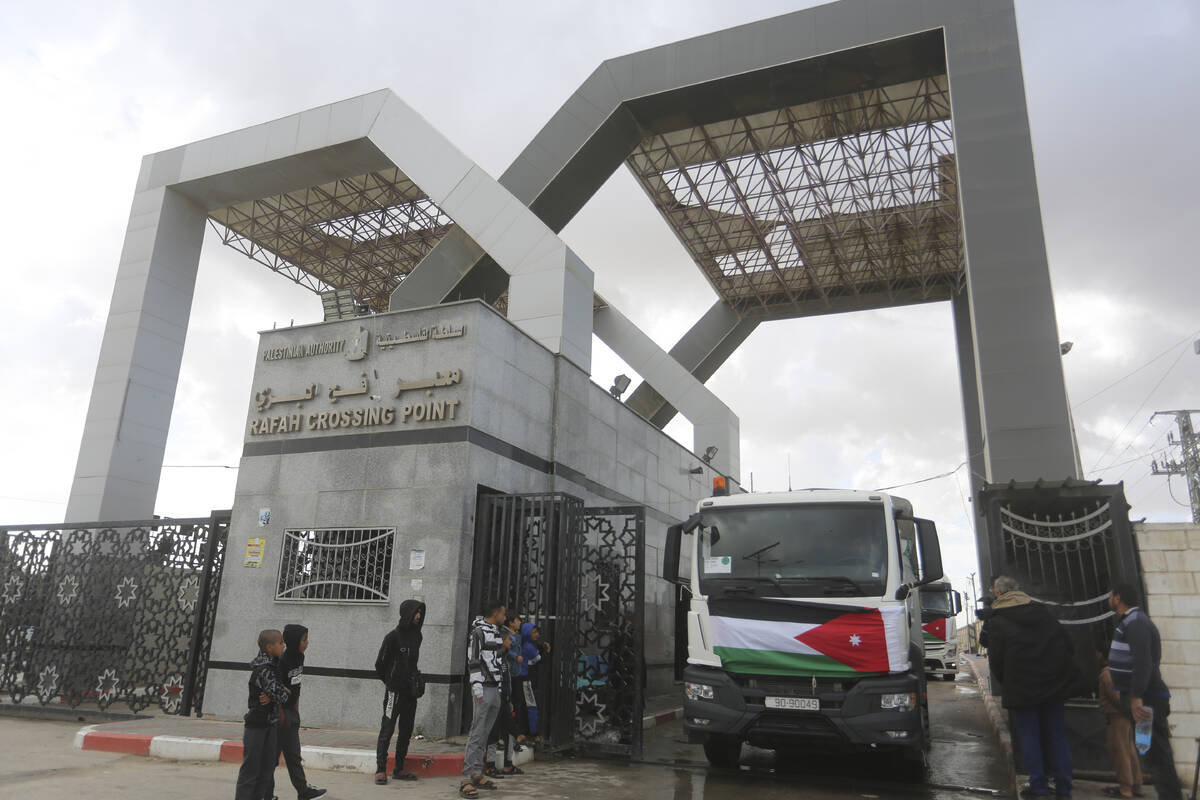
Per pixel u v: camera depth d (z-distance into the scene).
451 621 10.35
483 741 7.64
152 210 22.03
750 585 8.91
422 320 12.05
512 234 17.00
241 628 11.54
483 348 11.77
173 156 22.45
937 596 25.55
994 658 7.07
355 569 11.21
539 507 10.78
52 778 7.88
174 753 9.16
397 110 19.52
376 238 32.19
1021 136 19.98
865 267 37.03
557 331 15.69
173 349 21.75
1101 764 7.72
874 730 8.04
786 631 8.52
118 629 12.65
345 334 12.50
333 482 11.76
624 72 23.53
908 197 31.28
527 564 10.62
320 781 8.08
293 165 21.08
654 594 18.08
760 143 28.25
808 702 8.26
